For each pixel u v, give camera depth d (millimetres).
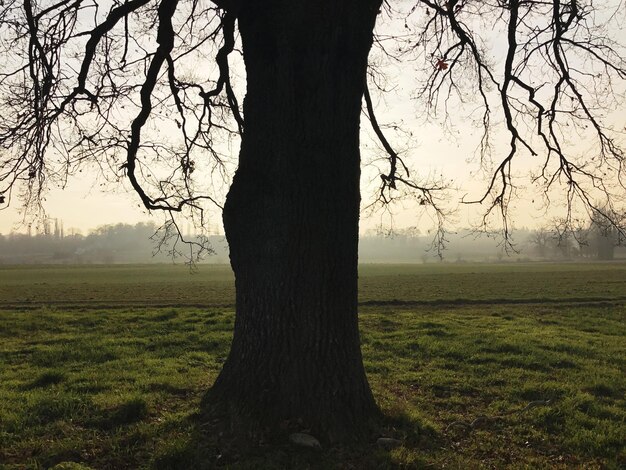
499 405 7355
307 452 4938
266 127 5383
